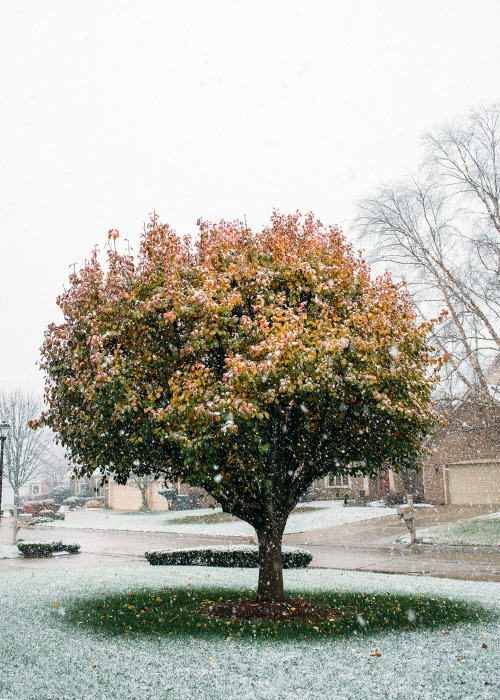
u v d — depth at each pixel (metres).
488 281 19.39
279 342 7.21
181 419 7.44
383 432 8.73
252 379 7.08
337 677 5.75
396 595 10.12
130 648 6.76
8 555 19.41
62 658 6.36
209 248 8.52
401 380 8.22
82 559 18.36
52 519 36.56
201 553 15.50
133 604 9.36
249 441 7.78
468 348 19.53
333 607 9.14
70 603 9.45
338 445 9.14
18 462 45.53
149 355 7.95
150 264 8.39
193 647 6.81
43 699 5.14
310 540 21.16
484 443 28.06
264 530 9.31
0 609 8.95
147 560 17.66
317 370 7.36
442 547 17.33
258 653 6.57
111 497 48.59
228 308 7.78
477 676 5.70
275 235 9.15
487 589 10.69
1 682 5.58
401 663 6.18
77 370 8.28
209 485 8.55
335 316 8.26
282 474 9.36
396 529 22.08
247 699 5.18
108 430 8.08
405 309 9.39
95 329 7.82
